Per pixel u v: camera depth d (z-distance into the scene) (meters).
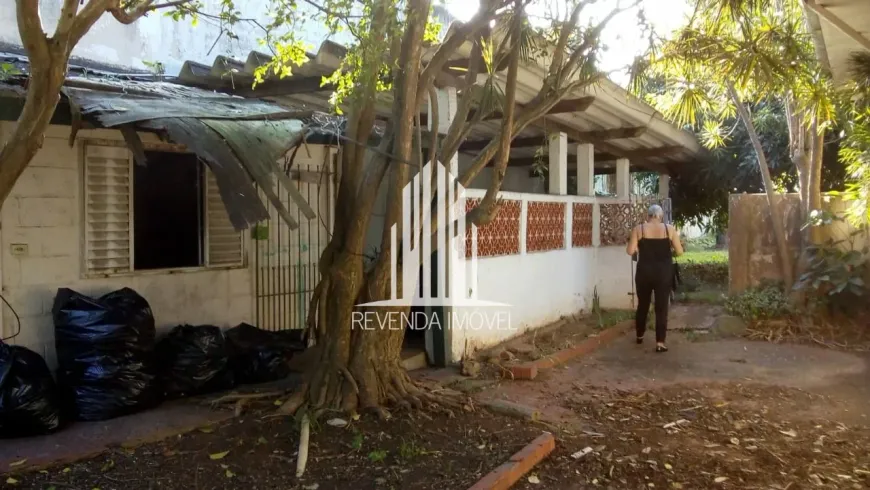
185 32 9.96
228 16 5.28
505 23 5.87
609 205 11.13
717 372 7.30
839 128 10.38
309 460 4.41
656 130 10.57
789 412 5.89
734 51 6.84
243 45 10.50
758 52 6.70
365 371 5.45
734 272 10.09
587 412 5.86
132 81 6.60
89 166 5.81
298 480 4.14
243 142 4.91
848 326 9.02
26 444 4.59
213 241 6.83
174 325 6.45
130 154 6.09
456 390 6.36
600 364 7.68
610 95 8.46
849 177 11.23
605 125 10.23
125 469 4.21
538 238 9.23
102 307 5.28
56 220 5.59
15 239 5.33
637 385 6.77
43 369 4.95
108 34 9.02
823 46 7.27
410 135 5.21
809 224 9.22
